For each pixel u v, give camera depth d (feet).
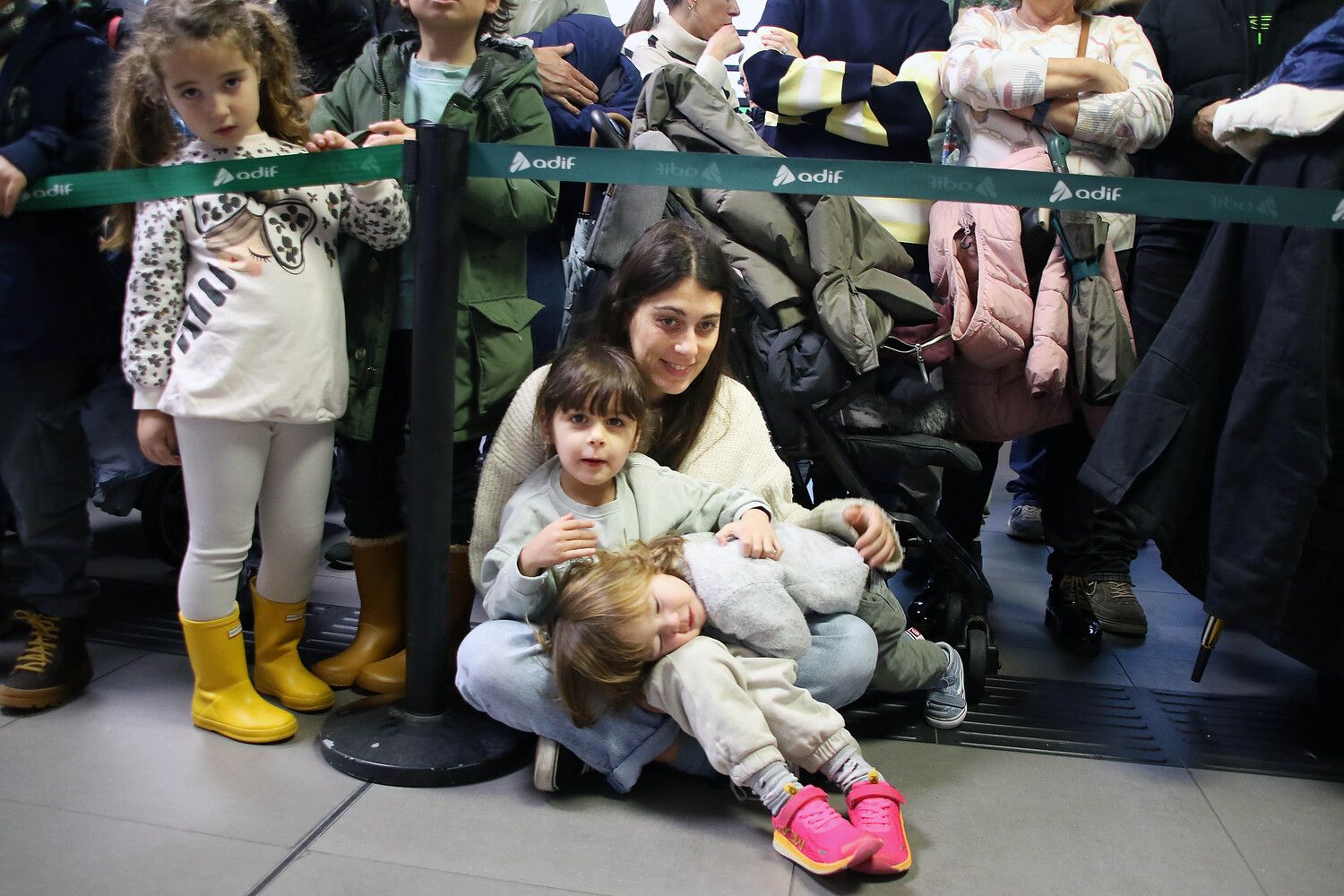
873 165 4.85
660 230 5.32
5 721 5.44
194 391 4.97
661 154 4.83
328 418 5.36
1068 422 7.06
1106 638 7.61
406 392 6.26
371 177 4.89
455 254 4.84
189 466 5.14
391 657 6.12
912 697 6.31
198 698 5.44
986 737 5.83
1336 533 5.60
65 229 5.75
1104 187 4.85
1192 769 5.53
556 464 5.35
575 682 4.59
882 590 5.58
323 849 4.30
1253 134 5.55
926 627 6.94
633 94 8.92
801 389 5.96
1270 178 5.49
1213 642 6.38
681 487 5.32
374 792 4.83
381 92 6.08
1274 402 5.22
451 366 4.96
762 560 4.86
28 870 4.06
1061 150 6.66
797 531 5.24
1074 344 6.46
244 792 4.77
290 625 5.82
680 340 5.19
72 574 5.76
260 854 4.24
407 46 6.19
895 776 5.30
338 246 5.97
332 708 5.79
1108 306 6.46
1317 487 5.22
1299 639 5.76
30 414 5.64
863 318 5.82
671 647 4.64
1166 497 5.71
